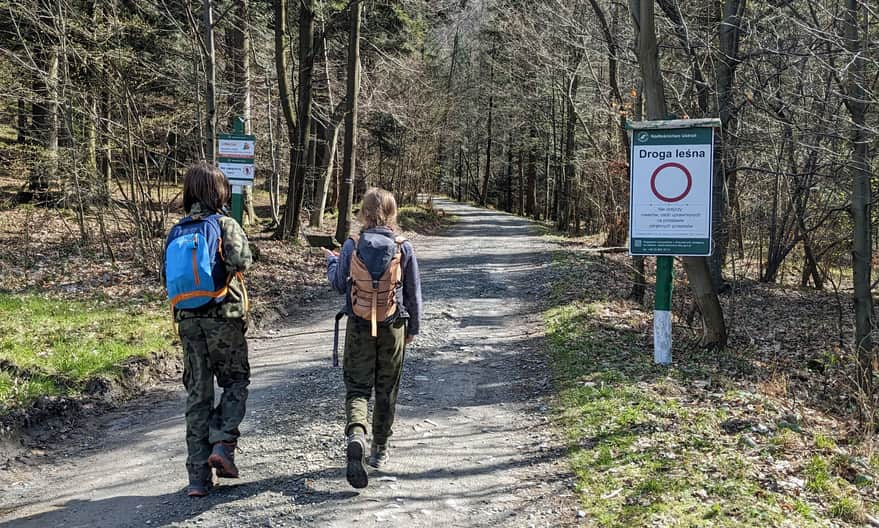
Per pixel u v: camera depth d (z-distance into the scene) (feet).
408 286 14.28
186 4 38.37
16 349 23.22
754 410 19.22
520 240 79.41
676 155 23.09
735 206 40.06
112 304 32.14
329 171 73.31
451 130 137.08
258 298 35.86
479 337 29.12
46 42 42.16
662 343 24.45
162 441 17.78
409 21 76.13
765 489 13.92
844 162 27.43
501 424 18.65
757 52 29.60
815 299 50.24
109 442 17.90
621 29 48.26
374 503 13.65
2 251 41.75
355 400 13.94
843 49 25.35
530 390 21.83
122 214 44.29
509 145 161.27
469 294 39.88
